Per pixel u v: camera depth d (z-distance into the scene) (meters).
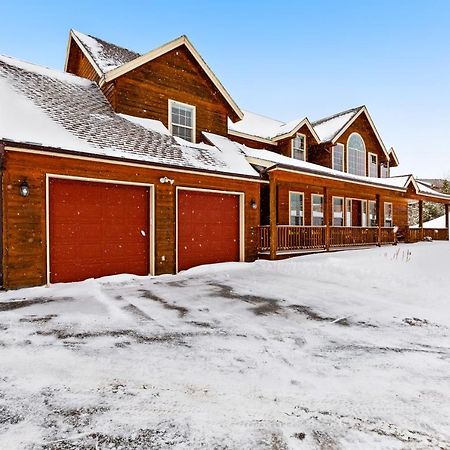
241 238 11.10
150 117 11.16
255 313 5.25
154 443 2.12
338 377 3.07
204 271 9.55
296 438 2.19
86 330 4.33
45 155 7.29
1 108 7.49
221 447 2.09
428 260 9.90
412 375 3.12
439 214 33.97
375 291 6.89
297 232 12.72
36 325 4.52
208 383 2.94
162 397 2.70
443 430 2.29
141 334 4.20
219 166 10.31
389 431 2.28
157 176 9.13
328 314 5.22
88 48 11.82
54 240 7.55
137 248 8.92
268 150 16.16
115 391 2.79
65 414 2.44
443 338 4.16
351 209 18.36
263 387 2.88
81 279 7.95
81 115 9.18
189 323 4.69
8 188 6.84
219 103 13.20
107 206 8.43
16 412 2.45
